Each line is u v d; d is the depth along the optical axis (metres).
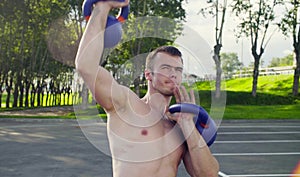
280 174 7.75
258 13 29.62
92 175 7.53
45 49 33.16
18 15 28.22
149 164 1.88
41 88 38.09
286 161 9.22
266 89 33.47
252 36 30.25
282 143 12.57
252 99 29.19
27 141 12.62
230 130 16.77
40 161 8.90
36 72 35.28
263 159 9.51
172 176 1.96
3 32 28.98
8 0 27.53
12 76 32.41
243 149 11.18
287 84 33.75
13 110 29.19
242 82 35.34
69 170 7.95
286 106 27.28
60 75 37.97
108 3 1.82
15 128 17.23
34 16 28.25
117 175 1.89
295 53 31.72
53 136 14.05
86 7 1.85
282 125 19.31
